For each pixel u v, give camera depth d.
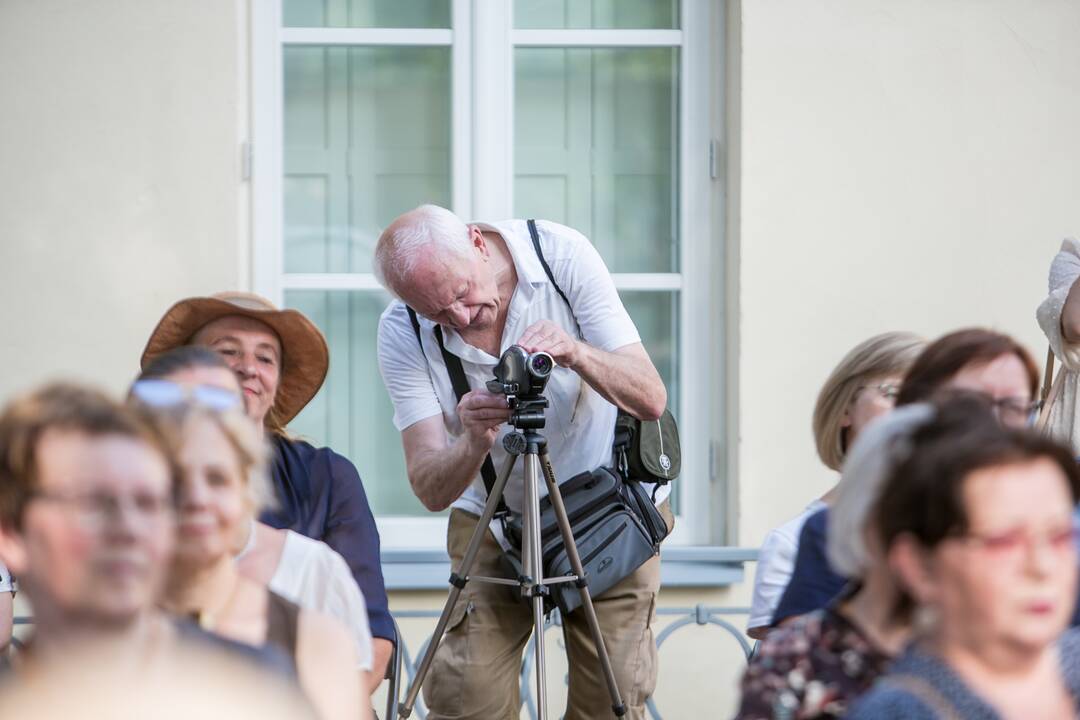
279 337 6.70
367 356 9.95
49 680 3.30
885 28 9.73
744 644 8.90
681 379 9.88
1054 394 7.43
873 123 9.71
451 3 9.94
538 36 9.95
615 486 7.46
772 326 9.65
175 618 3.63
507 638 7.61
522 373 6.89
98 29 9.46
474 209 9.92
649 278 9.94
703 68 9.93
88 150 9.45
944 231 9.71
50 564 3.25
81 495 3.24
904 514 3.44
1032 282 9.74
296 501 6.47
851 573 3.71
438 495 7.39
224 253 9.52
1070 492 3.46
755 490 9.62
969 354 4.96
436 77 9.99
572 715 7.62
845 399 5.57
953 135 9.73
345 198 9.92
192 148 9.50
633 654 7.45
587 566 7.24
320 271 9.91
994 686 3.40
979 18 9.75
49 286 9.41
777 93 9.68
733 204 9.77
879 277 9.70
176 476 3.79
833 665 3.73
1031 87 9.76
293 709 3.53
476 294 7.21
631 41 9.96
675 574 9.41
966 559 3.36
